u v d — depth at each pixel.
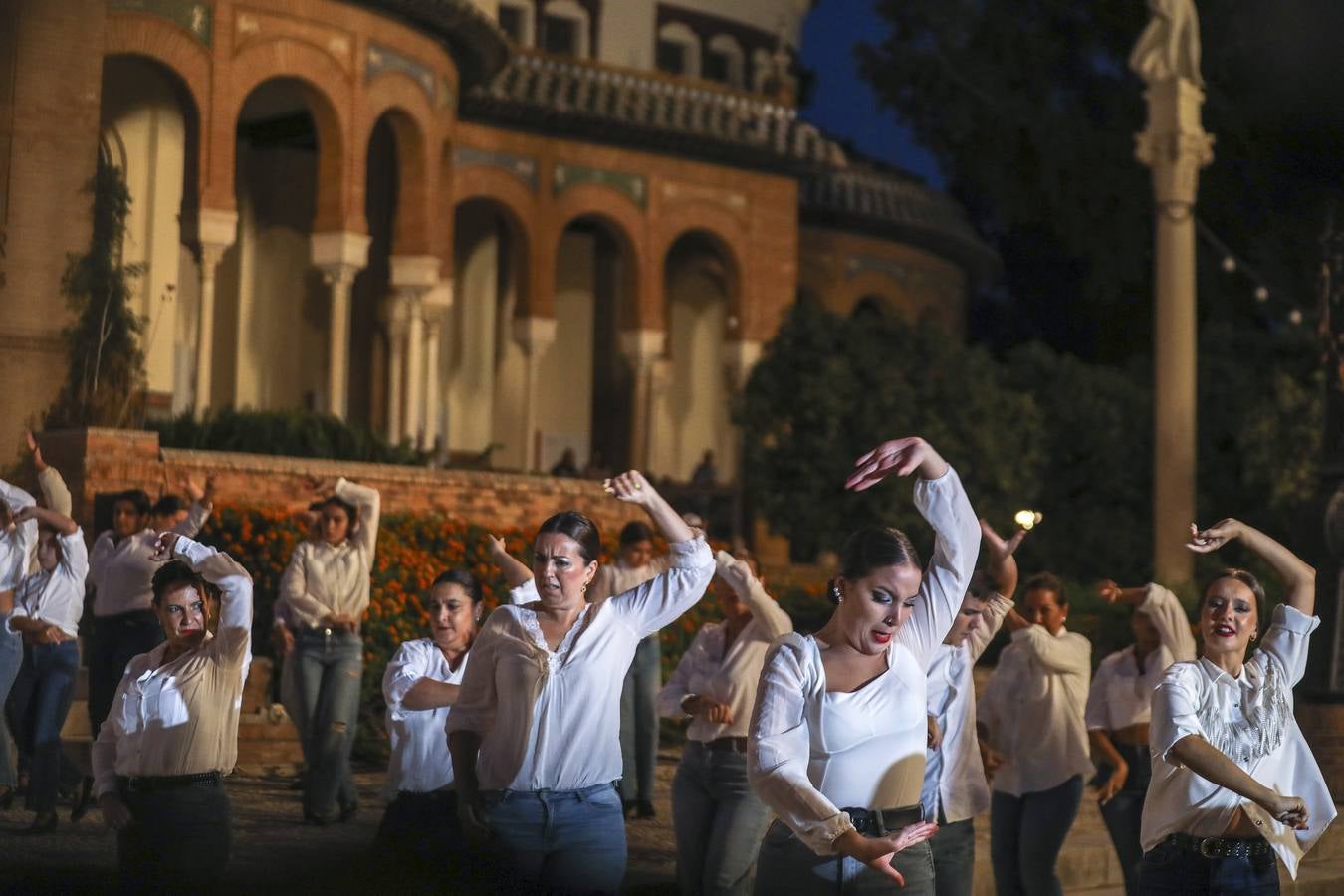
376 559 12.92
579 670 5.28
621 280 28.50
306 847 8.26
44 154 15.23
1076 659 7.66
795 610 18.08
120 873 5.81
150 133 21.55
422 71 21.59
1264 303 33.31
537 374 29.80
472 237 28.23
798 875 4.81
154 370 21.58
